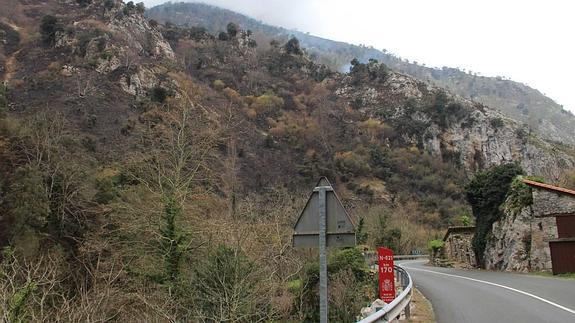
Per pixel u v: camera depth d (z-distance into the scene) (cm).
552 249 2573
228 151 4509
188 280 1866
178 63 9081
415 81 11769
